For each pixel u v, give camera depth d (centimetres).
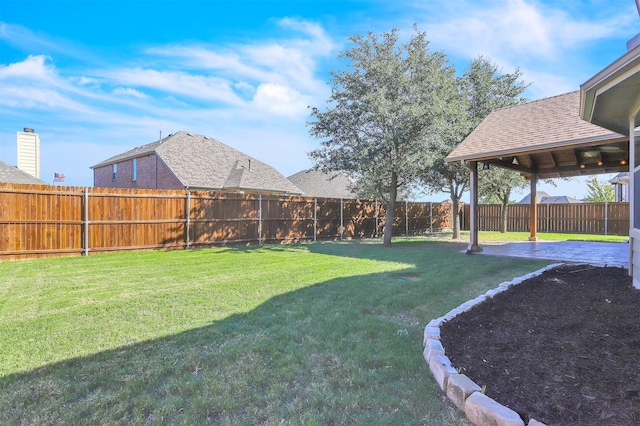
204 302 446
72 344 314
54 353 296
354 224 1501
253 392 236
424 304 438
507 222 1970
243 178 1938
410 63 1083
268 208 1235
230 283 553
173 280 579
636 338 288
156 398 229
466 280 569
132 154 2192
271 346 307
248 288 520
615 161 1094
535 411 200
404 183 1298
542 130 830
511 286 494
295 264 748
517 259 795
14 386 243
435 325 337
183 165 1919
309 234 1351
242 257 866
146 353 295
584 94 405
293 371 262
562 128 790
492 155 841
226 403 223
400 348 303
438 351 275
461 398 216
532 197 1280
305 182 2928
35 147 1825
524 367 249
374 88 1077
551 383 228
